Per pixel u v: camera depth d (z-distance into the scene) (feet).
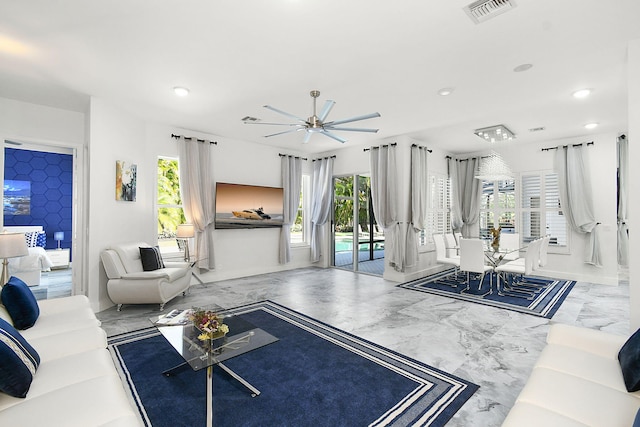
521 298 15.25
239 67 10.16
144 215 15.90
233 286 17.63
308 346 9.84
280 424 6.25
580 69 10.25
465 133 18.37
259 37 8.43
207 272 18.52
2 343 4.81
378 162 20.13
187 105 13.71
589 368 5.59
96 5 7.14
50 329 7.51
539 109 14.11
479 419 6.42
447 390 7.45
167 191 17.54
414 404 6.91
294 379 7.91
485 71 10.41
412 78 10.93
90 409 4.60
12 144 14.11
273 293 16.19
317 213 23.73
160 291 12.78
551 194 20.25
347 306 14.01
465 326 11.55
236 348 6.91
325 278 19.92
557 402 4.67
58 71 10.47
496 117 15.29
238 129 17.66
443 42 8.65
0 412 4.50
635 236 8.12
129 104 13.62
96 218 13.16
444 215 22.88
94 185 13.05
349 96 12.62
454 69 10.27
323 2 7.00
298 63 9.87
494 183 22.74
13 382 4.74
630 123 8.29
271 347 9.75
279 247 22.27
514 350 9.57
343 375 8.11
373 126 16.89
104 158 13.51
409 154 19.27
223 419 6.38
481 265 16.01
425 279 19.75
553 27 7.91
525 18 7.57
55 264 21.93
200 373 8.16
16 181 22.57
